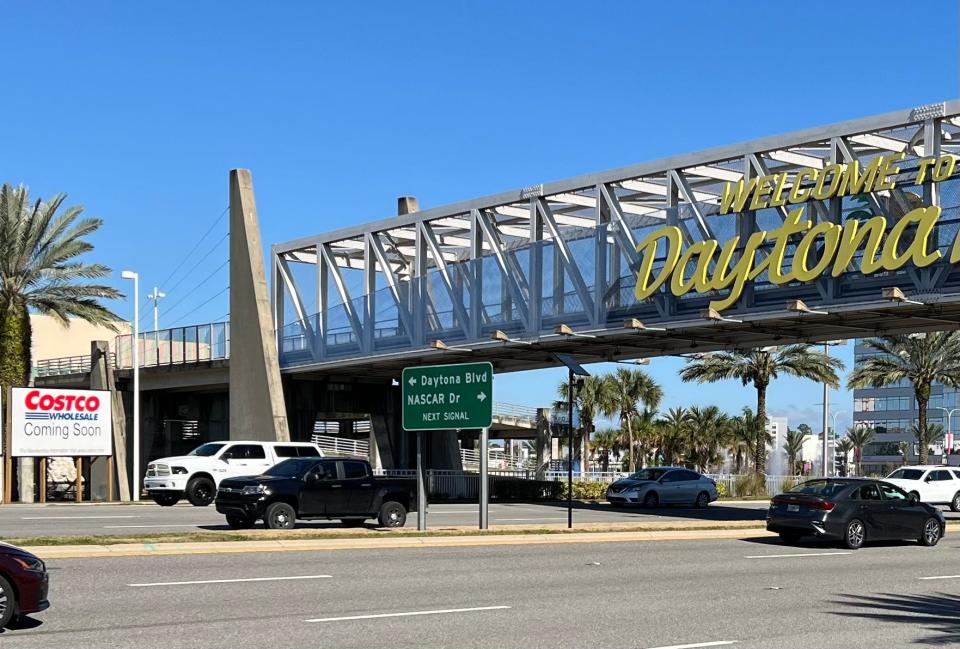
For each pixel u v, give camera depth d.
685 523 30.92
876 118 32.03
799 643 11.91
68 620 12.52
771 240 33.38
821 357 61.88
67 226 51.75
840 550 24.11
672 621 13.31
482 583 16.67
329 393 53.59
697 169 39.00
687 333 37.66
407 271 53.69
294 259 53.19
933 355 61.31
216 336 54.62
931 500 43.22
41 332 80.88
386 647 11.16
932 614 14.30
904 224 30.34
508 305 42.53
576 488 54.53
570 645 11.48
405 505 27.25
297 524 27.98
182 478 37.03
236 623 12.45
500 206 43.38
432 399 26.42
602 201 39.56
